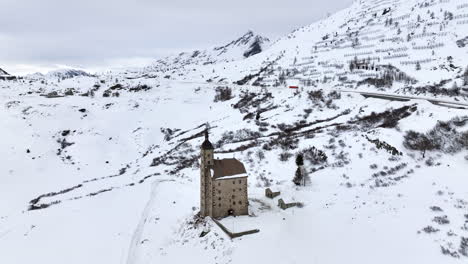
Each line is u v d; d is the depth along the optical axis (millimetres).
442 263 42000
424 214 55656
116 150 142625
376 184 70750
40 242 64812
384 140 89438
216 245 53500
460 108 104250
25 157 123125
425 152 84750
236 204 61812
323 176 78625
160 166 113875
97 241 63531
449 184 66750
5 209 93500
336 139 100688
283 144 105125
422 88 141000
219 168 61750
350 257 46188
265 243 51250
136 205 78688
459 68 149250
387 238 49719
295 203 64750
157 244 60219
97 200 85188
